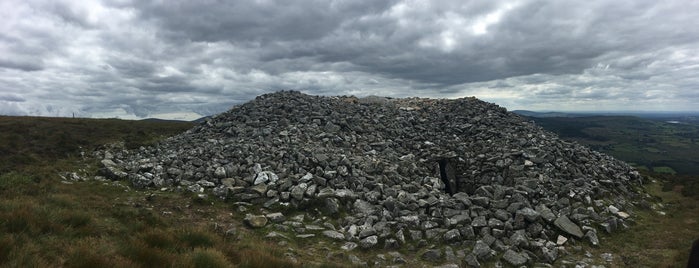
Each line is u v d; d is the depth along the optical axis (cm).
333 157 2195
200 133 3017
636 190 2312
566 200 1870
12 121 3278
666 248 1508
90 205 1448
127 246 905
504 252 1418
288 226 1541
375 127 3048
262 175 1928
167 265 848
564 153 2561
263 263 1012
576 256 1445
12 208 1036
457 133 3058
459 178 2408
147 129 3631
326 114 3180
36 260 747
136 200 1669
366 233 1471
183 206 1648
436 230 1541
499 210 1698
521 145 2583
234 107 3525
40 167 2122
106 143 2895
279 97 3528
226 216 1606
